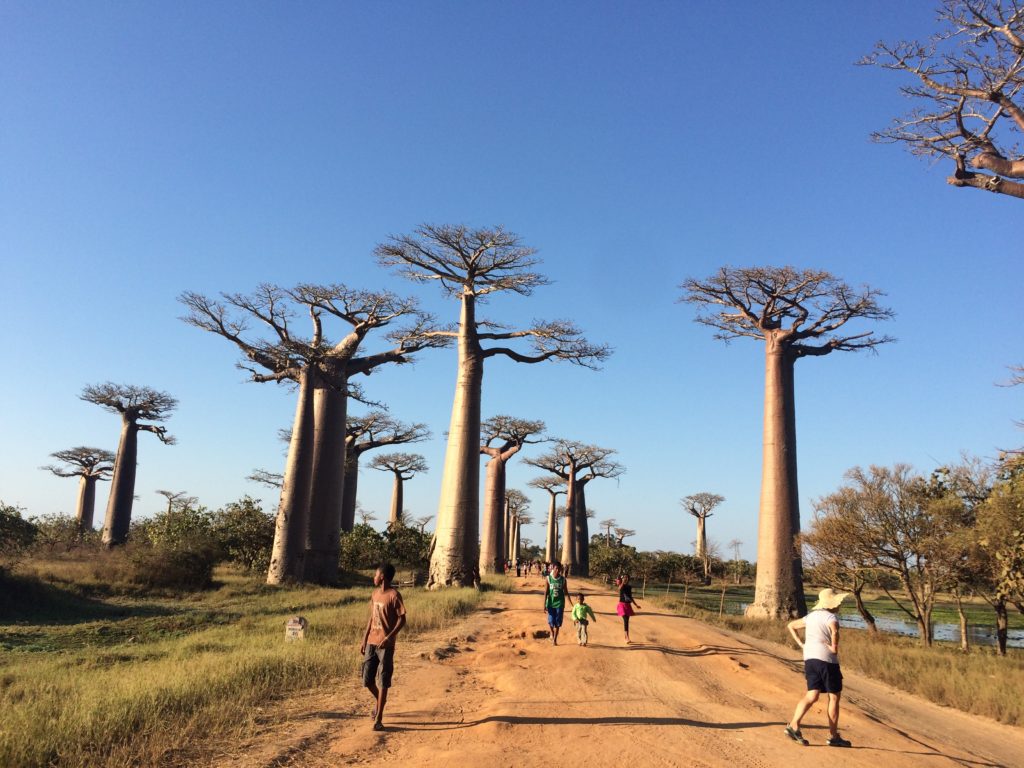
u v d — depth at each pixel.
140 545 24.91
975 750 6.97
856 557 18.91
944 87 13.09
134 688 6.07
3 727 4.78
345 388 30.61
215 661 7.96
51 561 29.69
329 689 7.06
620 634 13.05
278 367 29.05
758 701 7.49
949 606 41.97
